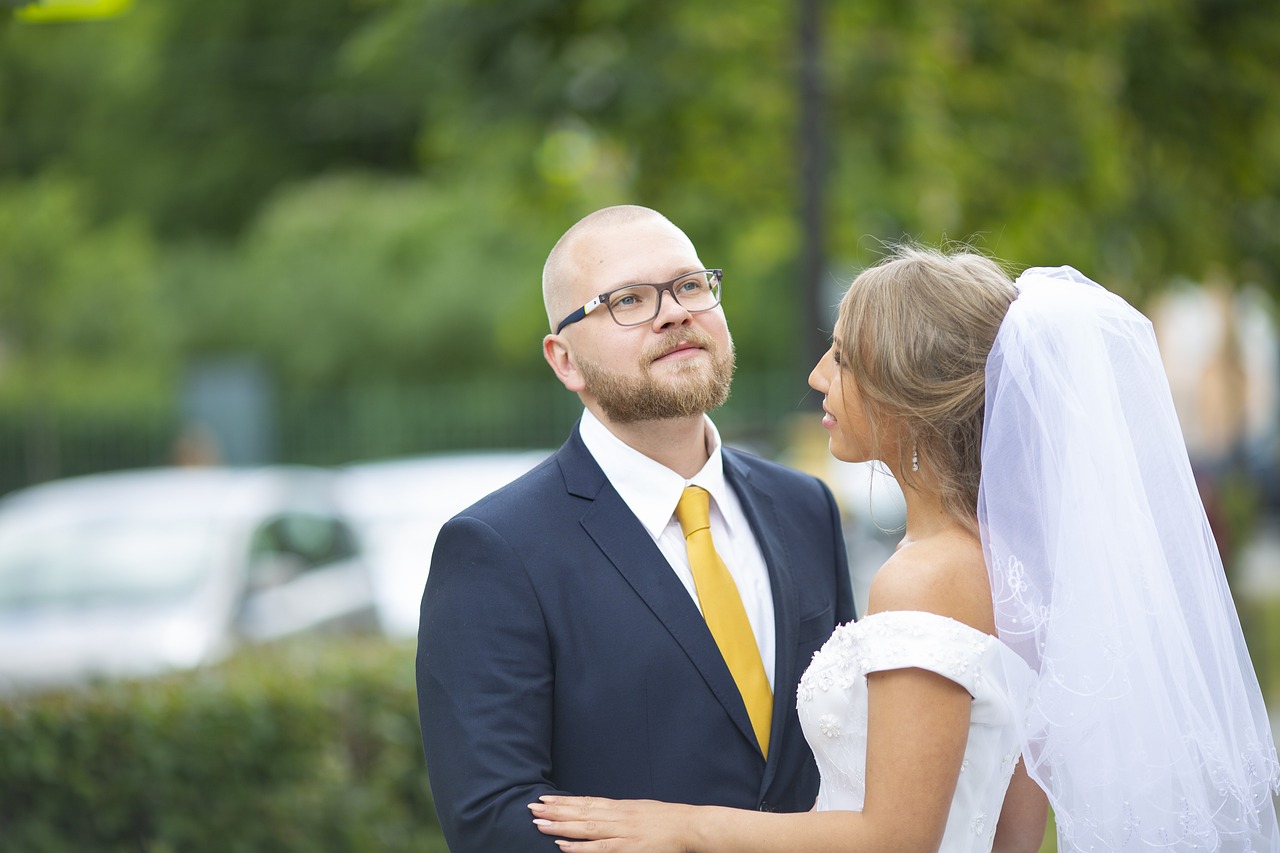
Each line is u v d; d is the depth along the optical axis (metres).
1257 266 17.27
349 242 35.09
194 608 10.57
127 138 35.78
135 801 6.70
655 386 4.26
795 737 4.32
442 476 17.28
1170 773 3.79
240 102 35.34
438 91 14.27
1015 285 4.14
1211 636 4.00
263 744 7.04
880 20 13.18
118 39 34.78
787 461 11.42
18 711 6.51
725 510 4.53
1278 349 37.06
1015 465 3.82
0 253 26.64
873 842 3.66
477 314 33.78
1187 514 4.04
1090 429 3.84
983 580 3.84
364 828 7.35
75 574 11.03
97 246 31.05
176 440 28.48
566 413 30.25
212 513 11.77
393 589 14.02
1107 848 3.77
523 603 4.13
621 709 4.13
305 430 29.56
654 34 13.23
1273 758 4.10
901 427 3.99
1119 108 15.13
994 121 13.81
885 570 3.89
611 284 4.32
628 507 4.36
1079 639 3.76
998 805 3.98
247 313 34.09
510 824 3.89
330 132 35.75
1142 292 16.42
